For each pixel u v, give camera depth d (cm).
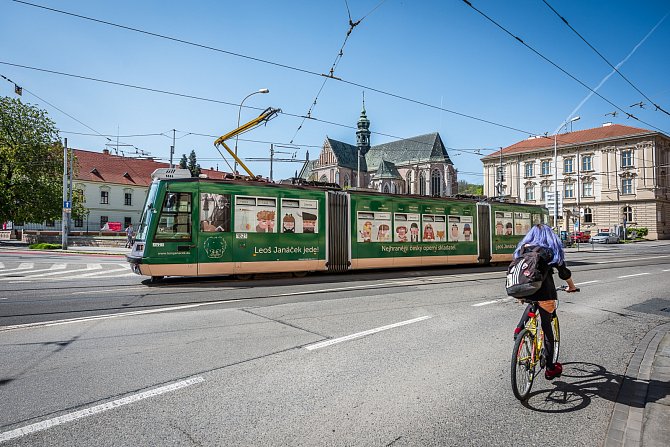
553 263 421
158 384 430
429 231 1661
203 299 920
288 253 1304
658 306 919
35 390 412
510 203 2017
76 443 316
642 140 5697
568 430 347
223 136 1759
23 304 859
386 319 734
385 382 445
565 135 6588
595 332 684
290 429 341
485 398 409
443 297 973
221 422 351
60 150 4091
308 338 607
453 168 8438
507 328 684
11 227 5466
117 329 650
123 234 5175
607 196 5953
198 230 1175
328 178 8638
